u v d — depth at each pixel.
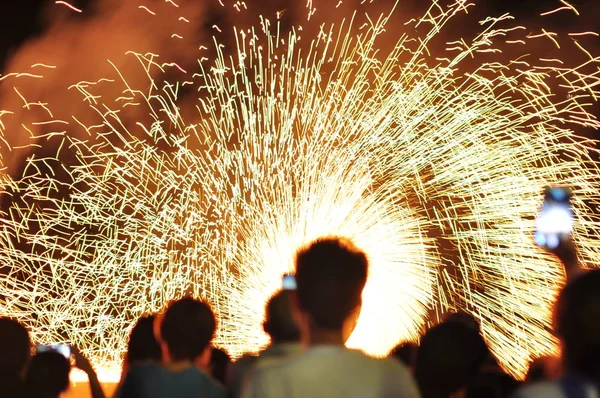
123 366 6.02
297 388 3.41
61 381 5.61
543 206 4.98
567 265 4.91
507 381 6.02
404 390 3.48
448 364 4.73
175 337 5.10
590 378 3.34
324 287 3.55
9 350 4.75
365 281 3.67
